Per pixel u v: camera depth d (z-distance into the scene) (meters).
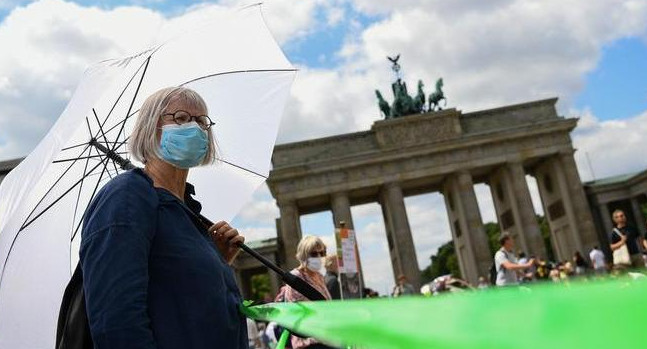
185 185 5.45
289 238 96.62
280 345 5.25
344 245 25.78
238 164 7.45
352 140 101.44
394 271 108.31
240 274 109.44
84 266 4.18
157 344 4.18
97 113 6.64
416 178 99.94
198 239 4.65
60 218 6.52
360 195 106.50
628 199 107.94
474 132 100.62
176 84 7.36
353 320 1.81
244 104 7.80
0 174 26.83
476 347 1.13
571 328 1.02
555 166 101.31
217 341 4.26
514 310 1.21
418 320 1.46
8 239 6.01
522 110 102.19
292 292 12.77
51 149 5.69
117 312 3.90
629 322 0.97
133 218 4.27
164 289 4.37
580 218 97.38
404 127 100.94
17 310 6.20
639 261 23.70
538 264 44.34
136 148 5.13
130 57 6.71
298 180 98.81
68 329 4.52
